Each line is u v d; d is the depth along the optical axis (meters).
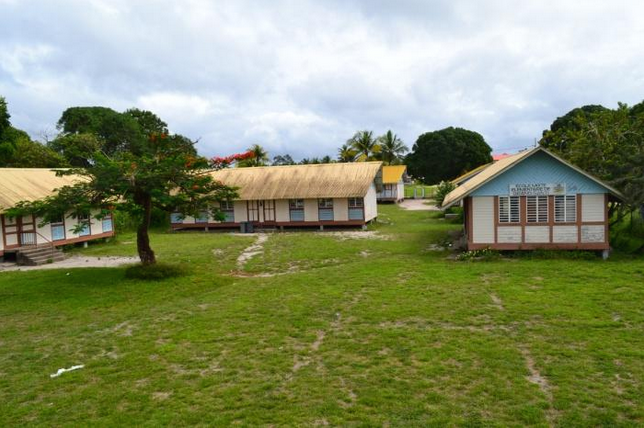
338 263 23.12
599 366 9.76
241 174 41.88
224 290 17.92
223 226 40.25
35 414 8.71
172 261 24.75
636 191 20.55
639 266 18.81
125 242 33.25
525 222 21.91
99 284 19.19
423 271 19.52
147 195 20.61
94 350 12.01
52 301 16.97
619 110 28.58
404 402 8.53
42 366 11.12
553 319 12.84
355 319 13.52
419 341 11.52
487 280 17.53
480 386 9.04
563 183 21.47
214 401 8.88
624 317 12.75
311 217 38.56
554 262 20.16
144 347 11.98
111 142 65.00
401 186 70.19
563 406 8.19
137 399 9.09
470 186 24.45
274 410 8.44
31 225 27.08
